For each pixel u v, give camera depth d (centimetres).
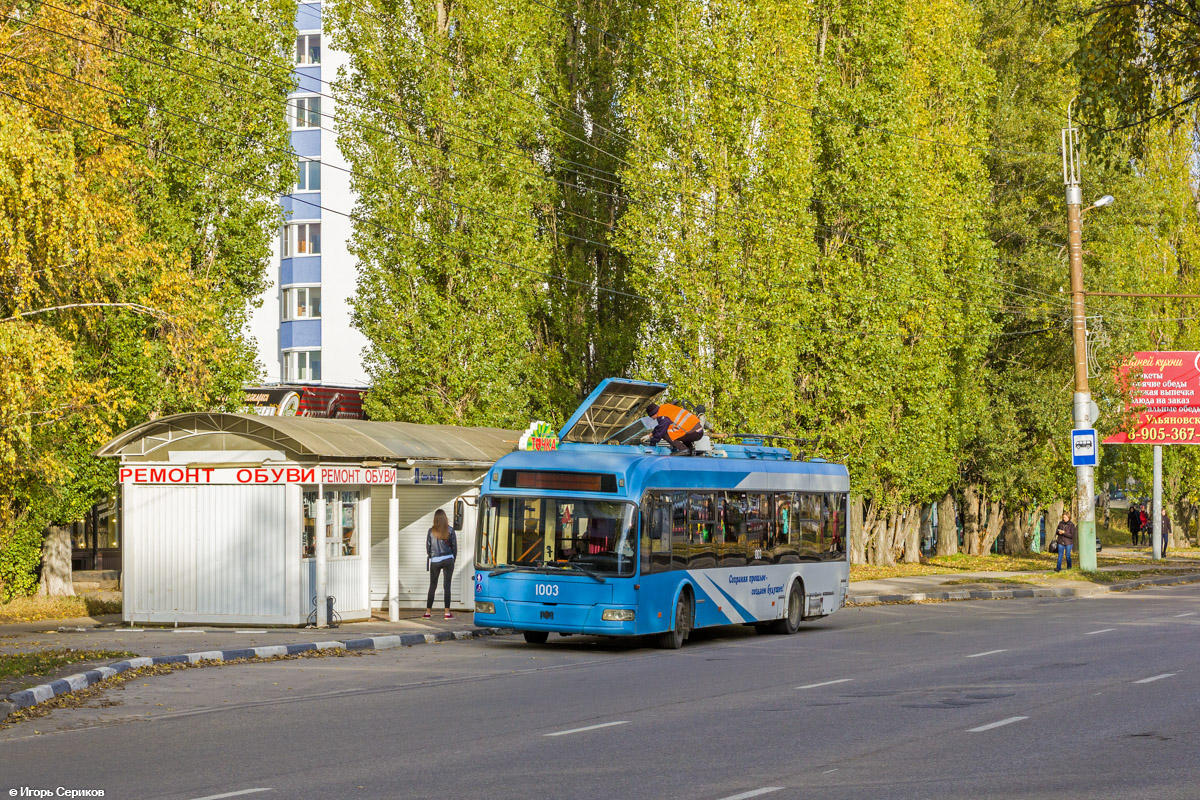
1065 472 5031
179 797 905
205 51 2981
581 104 4088
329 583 2384
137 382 2783
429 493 2808
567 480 2103
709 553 2278
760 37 3506
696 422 2361
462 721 1278
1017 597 3553
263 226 3014
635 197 3497
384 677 1686
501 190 3469
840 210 4038
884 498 4356
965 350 4578
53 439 2491
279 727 1239
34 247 2045
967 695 1467
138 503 2381
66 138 2089
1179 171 6175
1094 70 2159
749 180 3525
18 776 991
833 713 1328
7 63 2141
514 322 3425
